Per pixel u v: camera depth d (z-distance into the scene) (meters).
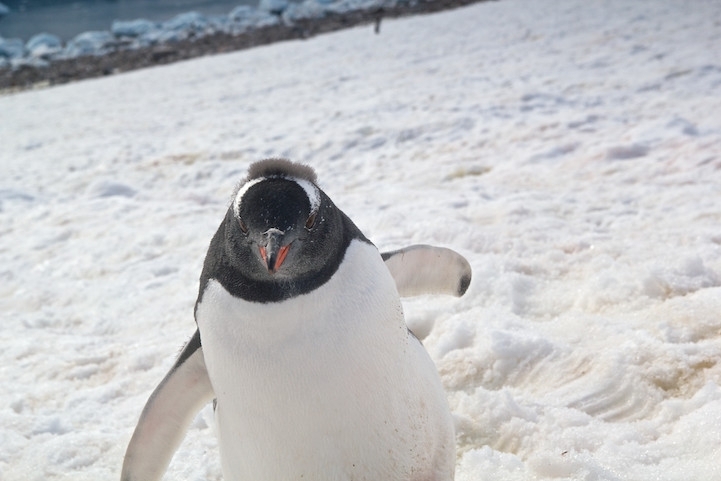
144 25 10.82
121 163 3.12
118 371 1.28
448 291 0.86
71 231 2.13
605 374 1.00
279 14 11.07
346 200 2.05
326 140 2.83
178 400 0.74
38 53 9.95
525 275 1.35
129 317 1.52
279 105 4.11
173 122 4.12
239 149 2.97
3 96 6.89
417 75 4.32
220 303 0.63
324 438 0.65
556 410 0.94
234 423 0.67
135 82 6.32
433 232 1.60
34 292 1.73
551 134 2.42
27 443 1.07
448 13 7.52
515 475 0.84
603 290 1.23
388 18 8.84
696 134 2.17
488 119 2.76
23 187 2.91
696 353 1.00
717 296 1.13
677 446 0.84
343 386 0.63
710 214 1.54
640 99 2.80
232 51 8.20
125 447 1.03
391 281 0.68
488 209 1.74
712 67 3.14
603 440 0.88
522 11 6.52
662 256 1.34
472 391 1.05
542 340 1.09
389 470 0.69
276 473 0.68
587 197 1.78
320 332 0.62
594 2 6.20
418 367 0.72
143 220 2.15
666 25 4.51
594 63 3.72
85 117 4.85
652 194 1.74
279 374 0.63
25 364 1.33
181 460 0.97
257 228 0.60
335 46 6.50
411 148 2.55
